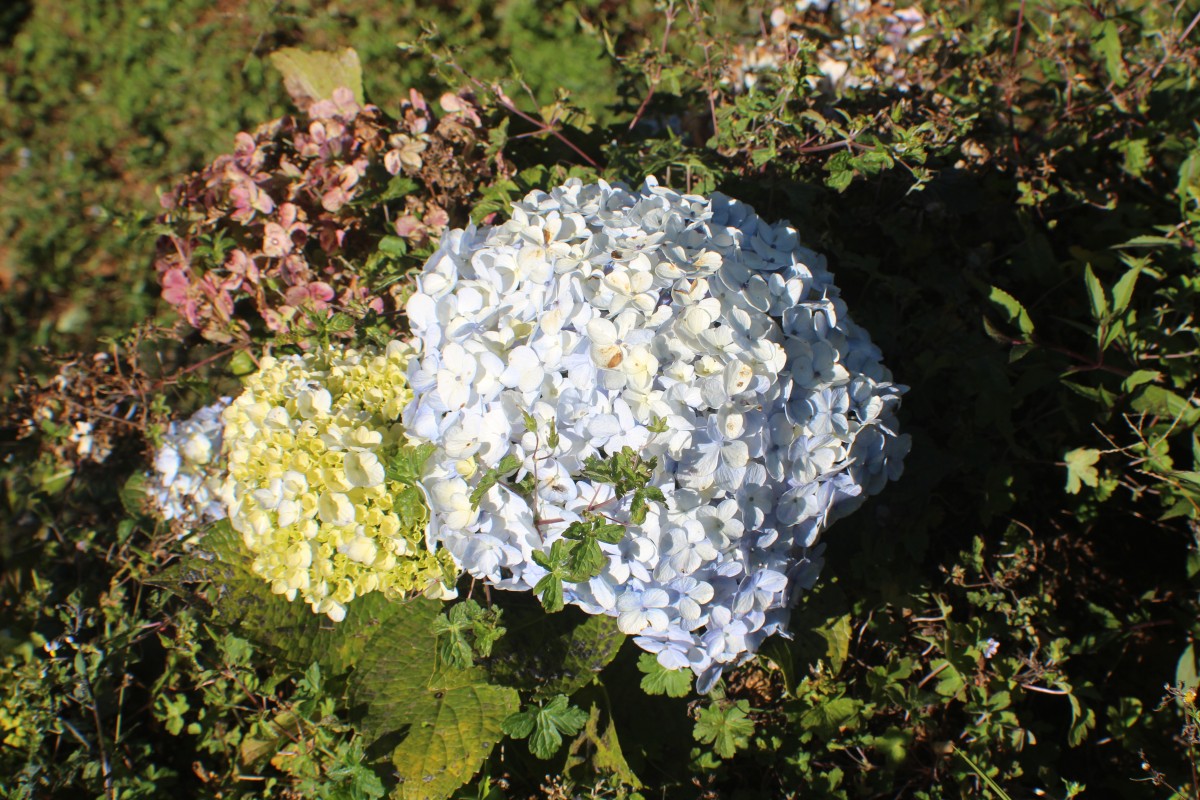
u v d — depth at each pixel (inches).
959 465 21.7
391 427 19.4
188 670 22.7
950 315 23.2
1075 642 22.4
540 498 17.1
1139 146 25.2
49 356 26.3
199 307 23.9
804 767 20.9
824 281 19.7
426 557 18.9
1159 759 20.7
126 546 24.0
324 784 20.1
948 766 20.9
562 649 19.9
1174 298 23.2
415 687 19.9
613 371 17.0
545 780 20.6
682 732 21.3
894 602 21.4
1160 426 21.7
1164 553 23.5
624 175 23.4
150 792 21.4
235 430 19.9
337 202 23.0
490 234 19.4
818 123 23.0
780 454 17.8
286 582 19.2
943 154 23.6
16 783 21.3
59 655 23.4
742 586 18.0
